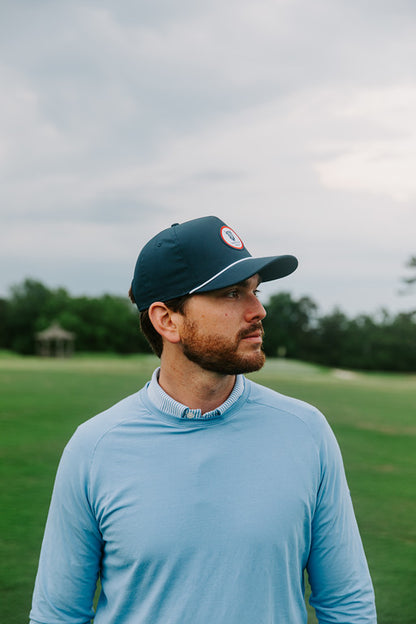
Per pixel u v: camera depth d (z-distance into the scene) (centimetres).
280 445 154
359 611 156
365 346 9131
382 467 814
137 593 149
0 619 332
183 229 160
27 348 9406
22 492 620
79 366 3506
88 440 158
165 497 148
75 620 160
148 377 2459
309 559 161
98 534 158
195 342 157
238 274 153
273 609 146
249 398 160
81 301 9675
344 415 1439
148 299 165
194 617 144
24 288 9900
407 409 1612
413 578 404
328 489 158
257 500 148
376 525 533
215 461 151
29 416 1230
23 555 436
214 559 145
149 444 154
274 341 9519
